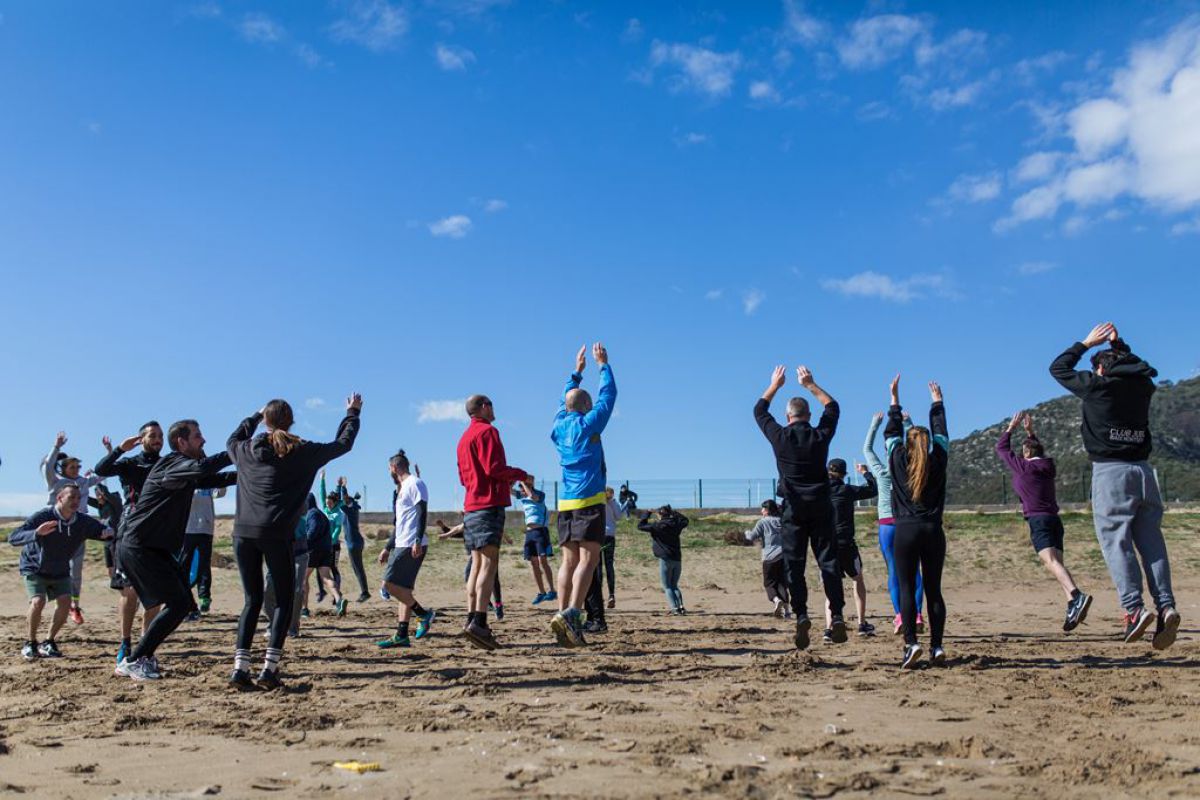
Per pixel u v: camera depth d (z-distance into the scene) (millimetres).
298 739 5715
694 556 25656
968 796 4391
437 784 4672
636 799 4371
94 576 21672
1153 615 8102
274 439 7621
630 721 6109
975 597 19109
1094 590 20344
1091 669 8242
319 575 17156
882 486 11102
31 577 9953
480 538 9453
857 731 5770
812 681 7684
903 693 7078
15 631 12742
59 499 10070
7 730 6074
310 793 4578
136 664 8141
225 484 8281
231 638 11516
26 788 4707
